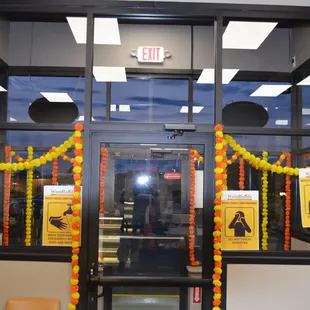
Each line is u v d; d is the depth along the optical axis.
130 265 3.14
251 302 2.95
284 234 3.29
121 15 3.17
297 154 3.26
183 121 3.17
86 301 2.94
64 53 3.34
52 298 2.90
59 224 3.00
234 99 3.26
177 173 3.20
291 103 3.39
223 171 3.02
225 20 3.23
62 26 3.37
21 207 3.18
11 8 3.15
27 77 3.37
